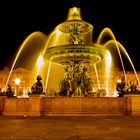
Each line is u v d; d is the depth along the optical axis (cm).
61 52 1599
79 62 1647
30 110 1369
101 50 1647
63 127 880
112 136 678
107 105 1364
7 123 1029
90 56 1620
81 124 982
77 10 1895
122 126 909
